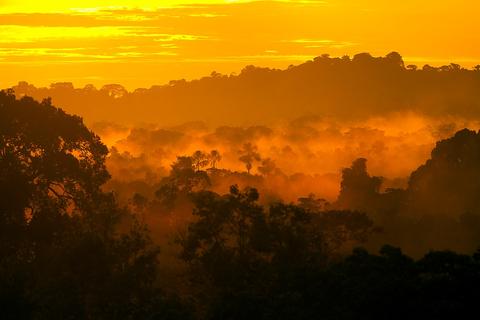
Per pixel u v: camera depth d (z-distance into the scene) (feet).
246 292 439.22
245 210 537.24
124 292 490.49
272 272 494.59
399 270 411.95
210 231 534.37
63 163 601.62
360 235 577.84
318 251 539.70
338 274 421.18
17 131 599.98
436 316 382.42
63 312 457.27
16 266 520.83
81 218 598.75
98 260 496.23
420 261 415.23
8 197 572.51
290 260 520.42
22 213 579.07
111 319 473.26
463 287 391.65
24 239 570.05
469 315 384.06
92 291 490.90
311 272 442.91
